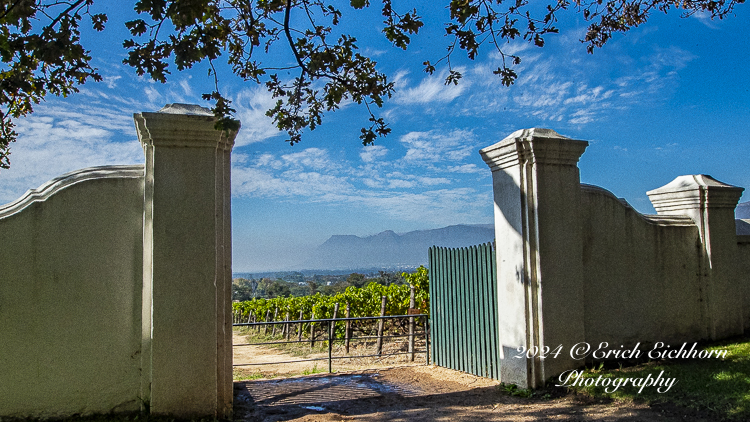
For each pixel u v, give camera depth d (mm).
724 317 7797
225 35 5457
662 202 8414
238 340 20141
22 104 5758
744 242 8578
